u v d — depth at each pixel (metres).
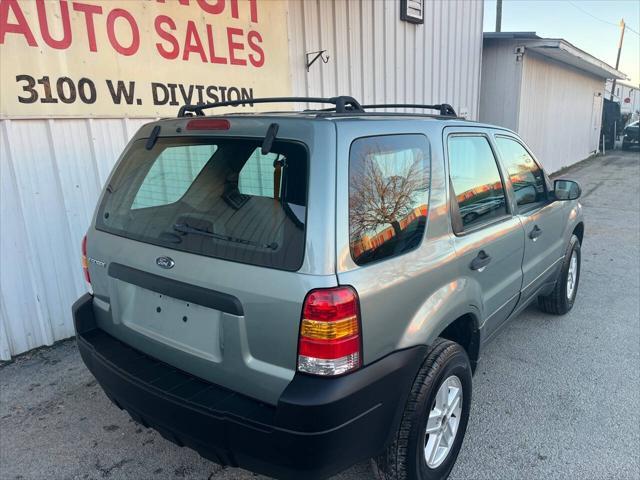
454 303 2.39
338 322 1.78
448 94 9.12
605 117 23.58
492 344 4.04
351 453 1.90
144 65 4.35
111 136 4.21
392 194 2.13
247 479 2.57
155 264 2.17
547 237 3.79
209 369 2.05
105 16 4.03
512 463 2.65
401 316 2.06
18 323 3.87
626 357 3.80
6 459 2.72
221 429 1.88
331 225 1.82
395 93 7.65
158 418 2.07
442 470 2.44
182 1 4.55
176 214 2.21
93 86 4.03
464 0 9.09
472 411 3.12
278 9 5.46
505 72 11.46
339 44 6.43
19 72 3.61
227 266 1.94
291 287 1.79
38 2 3.64
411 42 7.80
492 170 3.06
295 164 1.92
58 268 4.04
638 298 5.05
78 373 3.63
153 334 2.25
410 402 2.15
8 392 3.39
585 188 12.59
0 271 3.72
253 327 1.88
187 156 2.25
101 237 2.49
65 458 2.73
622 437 2.85
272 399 1.90
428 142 2.43
